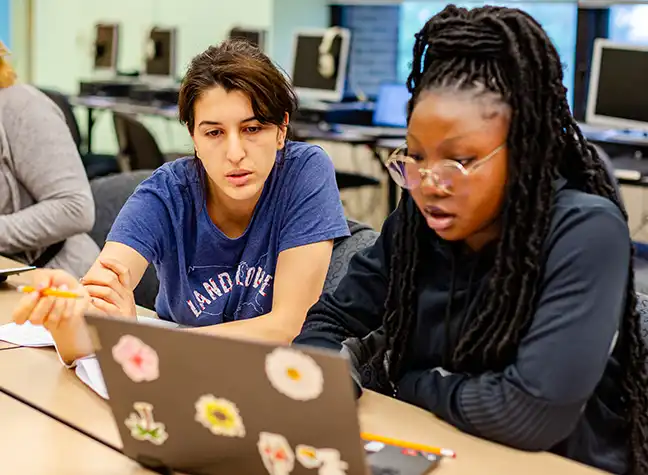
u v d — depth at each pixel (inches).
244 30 249.6
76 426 50.1
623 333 48.4
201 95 61.7
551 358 44.3
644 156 176.6
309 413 38.1
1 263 87.6
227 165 62.4
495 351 47.3
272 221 69.5
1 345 64.4
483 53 44.8
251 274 70.2
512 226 45.7
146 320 72.5
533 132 44.9
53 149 95.2
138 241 68.2
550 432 45.3
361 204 240.4
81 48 311.9
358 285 55.6
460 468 44.2
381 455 44.8
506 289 46.2
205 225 69.4
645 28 201.3
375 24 253.9
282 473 40.6
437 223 46.4
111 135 307.9
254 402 39.3
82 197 96.0
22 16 328.8
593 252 44.4
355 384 51.4
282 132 65.6
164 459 44.3
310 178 69.3
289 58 258.5
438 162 44.9
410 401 52.4
